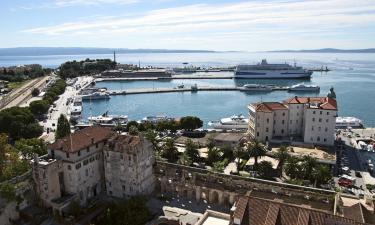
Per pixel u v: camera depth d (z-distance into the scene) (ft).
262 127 607.78
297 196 353.51
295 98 631.56
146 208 359.05
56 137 579.07
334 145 583.17
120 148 391.24
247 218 267.59
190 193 404.98
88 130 411.54
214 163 491.72
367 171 492.95
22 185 362.53
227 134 628.69
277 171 478.59
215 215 312.91
